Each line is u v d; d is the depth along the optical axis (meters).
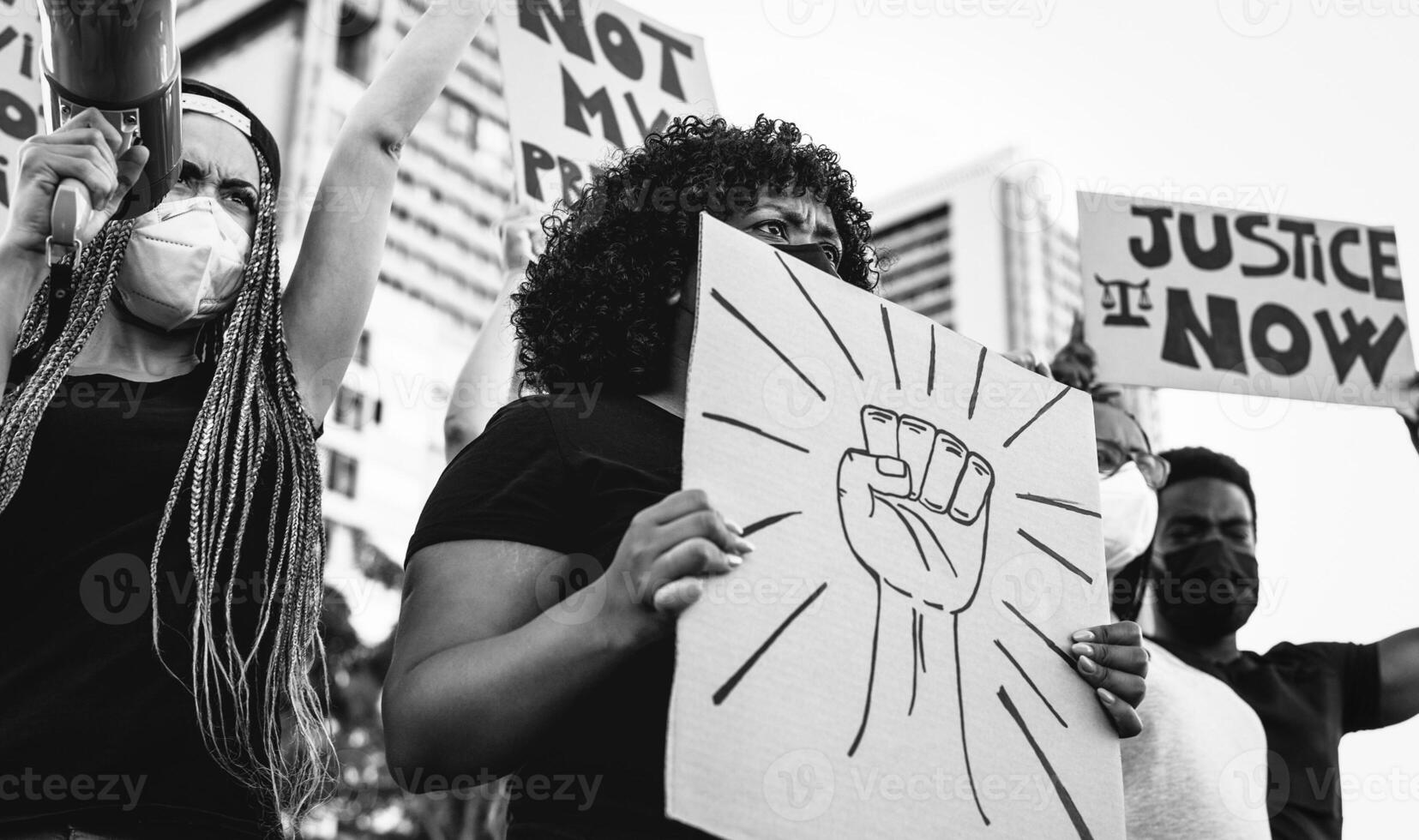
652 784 1.78
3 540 2.07
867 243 2.65
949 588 1.97
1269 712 3.46
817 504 1.89
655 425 2.07
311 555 2.32
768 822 1.68
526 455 1.96
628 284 2.29
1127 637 2.08
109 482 2.14
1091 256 4.28
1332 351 4.29
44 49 2.09
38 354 2.29
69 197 2.02
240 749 2.06
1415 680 3.51
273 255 2.50
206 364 2.42
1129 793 3.21
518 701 1.72
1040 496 2.13
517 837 1.83
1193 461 3.94
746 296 1.95
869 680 1.83
